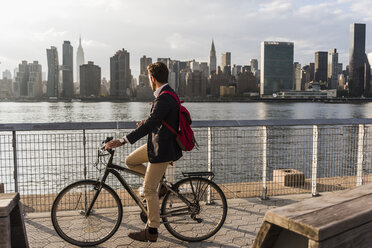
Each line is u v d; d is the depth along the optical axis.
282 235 1.61
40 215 4.14
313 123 5.00
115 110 181.88
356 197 1.76
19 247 2.52
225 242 3.57
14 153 4.19
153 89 3.37
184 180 3.64
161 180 3.60
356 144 5.38
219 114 138.38
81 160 4.38
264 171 4.92
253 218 4.21
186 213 3.64
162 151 3.18
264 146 4.89
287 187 5.62
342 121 5.16
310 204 1.66
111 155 3.47
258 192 5.24
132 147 4.64
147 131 3.13
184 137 3.22
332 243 1.40
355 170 5.51
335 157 5.29
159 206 3.39
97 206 4.44
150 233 3.38
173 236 3.72
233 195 5.06
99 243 3.48
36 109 198.38
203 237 3.60
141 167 3.52
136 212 4.28
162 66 3.26
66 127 4.21
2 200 2.24
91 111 168.62
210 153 4.68
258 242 1.59
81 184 3.51
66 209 4.21
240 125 4.70
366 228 1.54
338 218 1.46
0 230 2.10
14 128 4.14
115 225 3.56
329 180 5.87
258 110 180.12
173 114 3.18
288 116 125.06
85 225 3.64
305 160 5.49
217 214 3.88
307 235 1.39
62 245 3.46
